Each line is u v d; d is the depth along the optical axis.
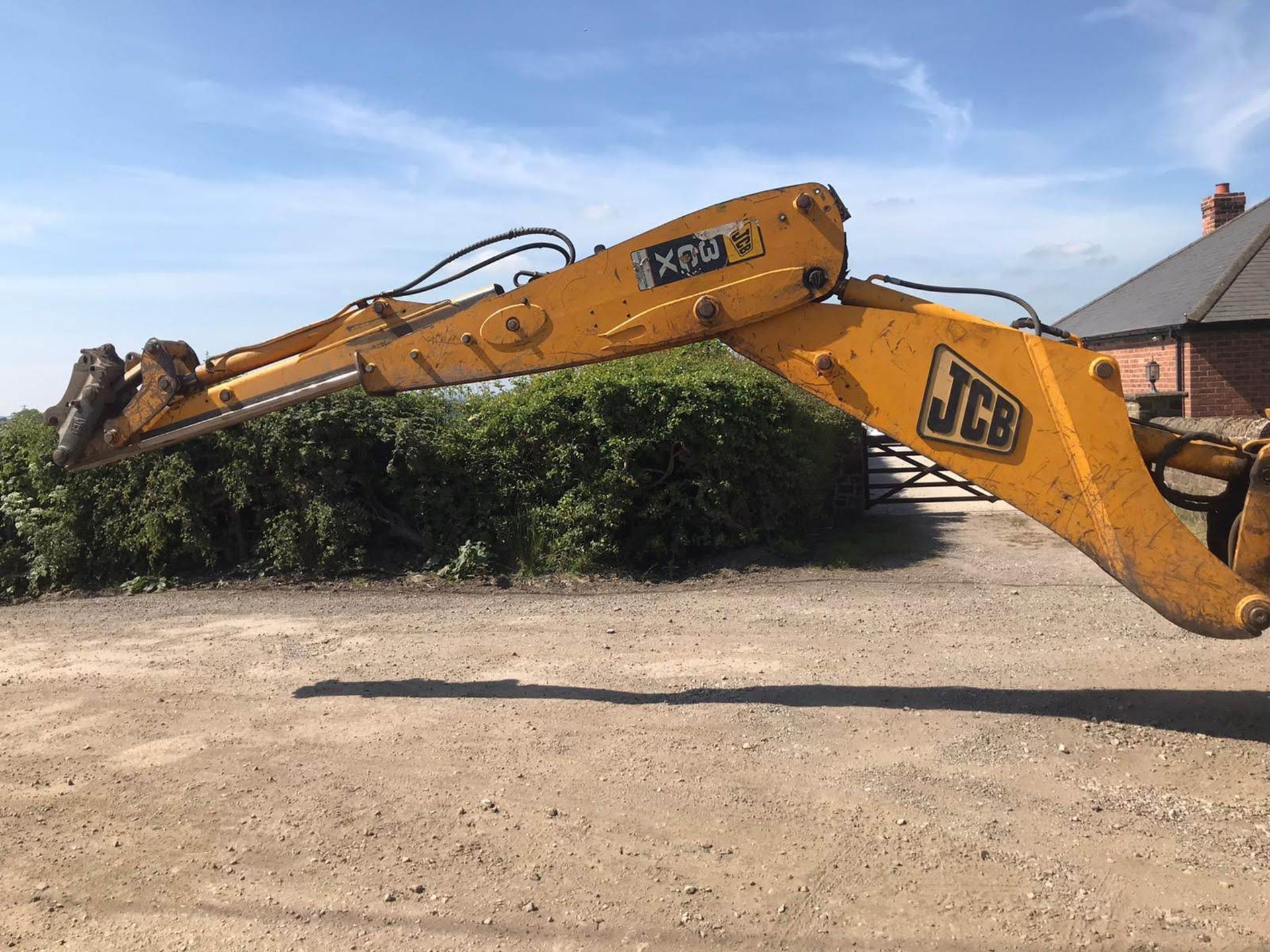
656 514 9.40
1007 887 3.46
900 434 4.64
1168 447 4.52
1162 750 4.61
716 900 3.43
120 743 5.02
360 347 5.27
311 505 9.17
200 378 5.50
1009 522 11.99
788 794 4.23
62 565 9.19
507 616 7.70
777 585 8.67
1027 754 4.61
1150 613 7.20
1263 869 3.54
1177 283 18.34
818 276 4.66
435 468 9.56
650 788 4.32
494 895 3.48
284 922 3.35
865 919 3.29
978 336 4.49
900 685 5.65
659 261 4.82
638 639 6.88
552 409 9.48
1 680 6.21
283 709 5.49
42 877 3.68
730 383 9.59
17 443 9.73
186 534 9.21
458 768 4.59
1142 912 3.29
